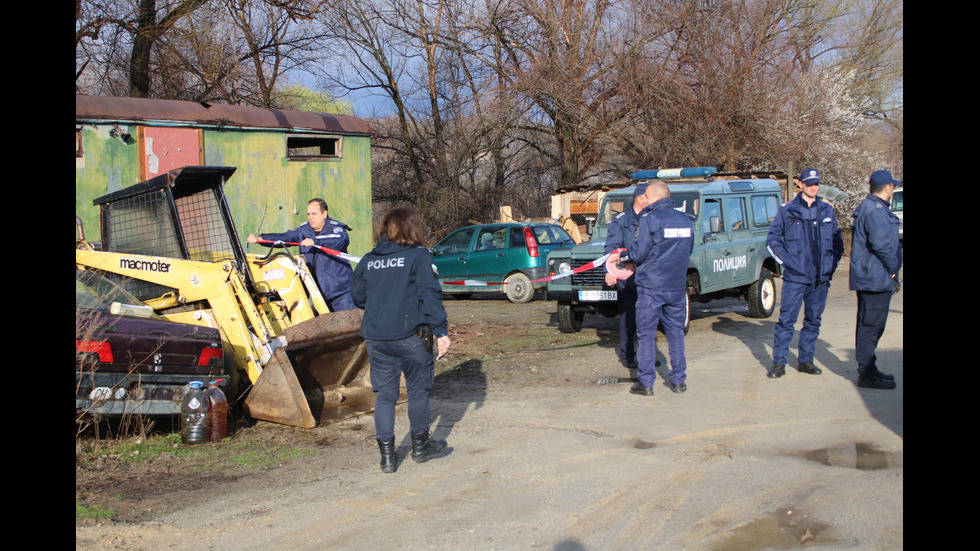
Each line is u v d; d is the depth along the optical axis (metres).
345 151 12.97
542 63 22.14
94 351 5.21
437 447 5.29
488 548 3.73
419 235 4.95
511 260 14.73
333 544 3.84
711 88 21.77
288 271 7.21
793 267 7.13
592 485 4.56
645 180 11.70
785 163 22.00
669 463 4.90
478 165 25.12
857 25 30.28
